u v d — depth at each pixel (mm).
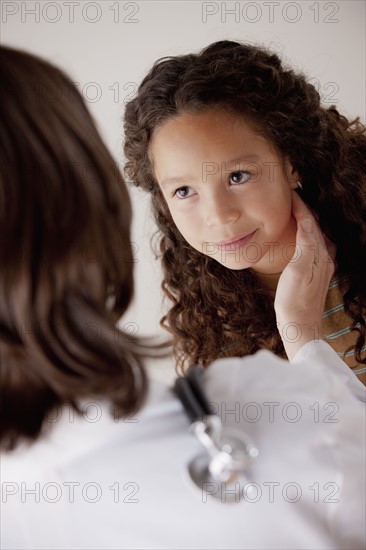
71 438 472
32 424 468
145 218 1573
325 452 498
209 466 467
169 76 1076
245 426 486
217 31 1514
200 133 1028
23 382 467
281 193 1059
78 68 1529
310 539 481
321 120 1164
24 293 446
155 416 478
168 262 1298
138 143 1143
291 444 490
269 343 1249
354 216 1174
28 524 483
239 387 508
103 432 471
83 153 470
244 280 1242
